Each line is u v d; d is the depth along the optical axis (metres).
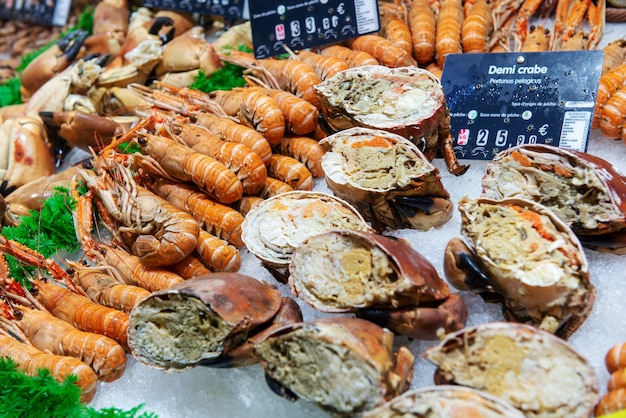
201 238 0.69
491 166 0.64
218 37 1.08
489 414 0.46
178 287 0.56
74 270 0.72
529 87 0.69
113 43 1.07
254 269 0.69
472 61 0.71
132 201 0.72
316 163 0.76
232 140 0.76
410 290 0.52
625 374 0.51
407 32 0.87
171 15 1.07
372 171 0.64
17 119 0.91
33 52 1.16
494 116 0.70
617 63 0.80
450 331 0.54
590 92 0.68
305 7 0.83
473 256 0.57
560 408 0.48
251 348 0.55
